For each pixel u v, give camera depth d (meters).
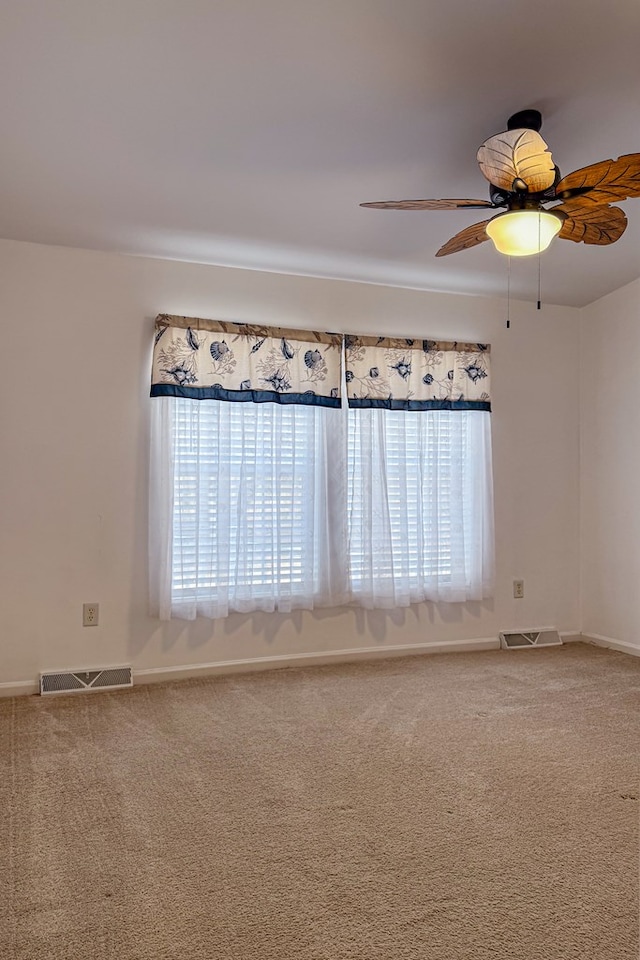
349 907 1.82
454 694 3.66
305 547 4.16
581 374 5.01
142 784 2.56
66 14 2.09
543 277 4.40
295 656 4.19
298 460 4.16
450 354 4.54
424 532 4.48
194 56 2.28
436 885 1.92
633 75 2.40
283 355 4.12
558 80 2.42
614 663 4.32
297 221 3.54
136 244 3.78
